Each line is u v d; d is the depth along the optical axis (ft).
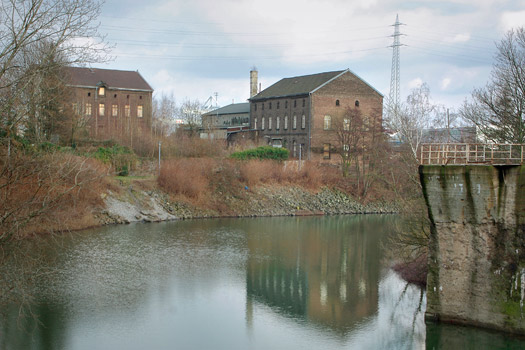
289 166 239.30
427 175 78.74
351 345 77.82
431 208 79.46
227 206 201.16
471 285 77.51
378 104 286.46
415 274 112.16
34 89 69.77
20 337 75.82
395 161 184.14
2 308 84.64
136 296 95.76
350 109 253.85
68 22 68.95
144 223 170.50
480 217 76.13
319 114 273.33
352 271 119.55
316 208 218.59
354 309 93.61
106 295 95.25
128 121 247.91
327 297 100.07
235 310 91.40
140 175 203.82
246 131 311.27
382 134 228.22
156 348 74.38
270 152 245.45
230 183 212.43
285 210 211.41
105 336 77.66
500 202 74.74
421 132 161.38
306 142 274.98
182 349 74.49
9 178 73.51
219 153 241.76
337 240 156.04
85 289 97.66
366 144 240.53
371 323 86.74
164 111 334.85
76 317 84.12
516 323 74.54
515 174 73.56
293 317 88.94
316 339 79.87
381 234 167.63
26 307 86.02
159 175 196.13
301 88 285.02
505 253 75.00
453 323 79.05
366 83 282.97
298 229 175.11
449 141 156.15
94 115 292.81
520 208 73.67
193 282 106.42
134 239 143.54
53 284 99.55
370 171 236.22
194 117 361.71
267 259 129.18
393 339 79.92
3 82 71.00
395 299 99.45
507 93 122.11
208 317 87.45
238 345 76.84
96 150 194.59
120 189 178.81
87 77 295.07
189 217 187.01
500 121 123.65
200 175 206.08
